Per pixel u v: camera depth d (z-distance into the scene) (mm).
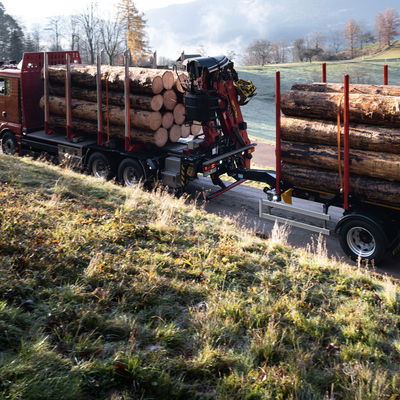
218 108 11703
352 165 8414
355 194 8594
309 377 4277
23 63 14008
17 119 14555
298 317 5340
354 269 7918
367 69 91688
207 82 11461
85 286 5316
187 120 11750
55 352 3994
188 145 11703
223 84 11641
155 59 13070
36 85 14383
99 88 12211
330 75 88125
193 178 12117
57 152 13844
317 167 9062
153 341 4492
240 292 5902
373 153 8188
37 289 5035
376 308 5980
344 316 5539
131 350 4145
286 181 9555
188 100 11445
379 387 4047
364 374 4312
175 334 4605
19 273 5254
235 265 6742
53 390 3533
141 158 11961
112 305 5070
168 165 12031
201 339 4613
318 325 5246
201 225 8805
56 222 7293
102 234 7059
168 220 8570
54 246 6129
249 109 55094
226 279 6332
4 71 14484
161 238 7547
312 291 6273
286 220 9625
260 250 7938
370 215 8391
